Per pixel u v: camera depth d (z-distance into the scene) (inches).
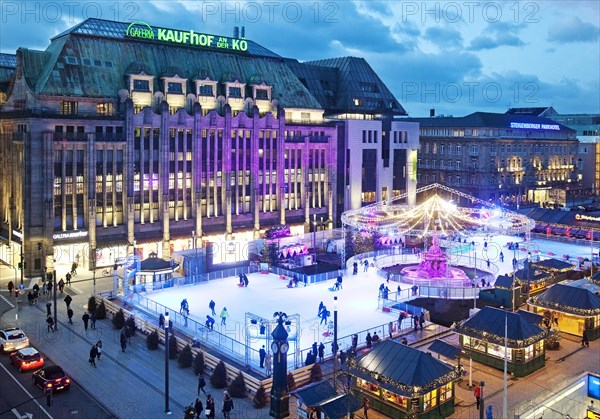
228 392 1945.1
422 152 7593.5
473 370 2153.1
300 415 1625.2
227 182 4271.7
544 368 2187.5
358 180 5339.6
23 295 3088.1
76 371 2124.8
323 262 3919.8
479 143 6978.4
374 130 5447.8
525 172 7386.8
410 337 2439.7
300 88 5002.5
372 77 5900.6
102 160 3690.9
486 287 3115.2
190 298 2967.5
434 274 3494.1
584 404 1968.5
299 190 4830.2
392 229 3695.9
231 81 4377.5
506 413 1685.5
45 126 3489.2
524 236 4722.0
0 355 2272.4
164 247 3959.2
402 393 1718.8
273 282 3334.2
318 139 4904.0
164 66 4180.6
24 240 3459.6
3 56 4884.4
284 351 1781.5
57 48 3858.3
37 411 1815.9
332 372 2095.2
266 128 4512.8
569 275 3437.5
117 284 3058.6
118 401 1893.5
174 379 2078.0
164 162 3941.9
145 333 2495.1
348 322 2598.4
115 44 4050.2
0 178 3902.6
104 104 3809.1
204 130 4163.4
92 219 3639.3
